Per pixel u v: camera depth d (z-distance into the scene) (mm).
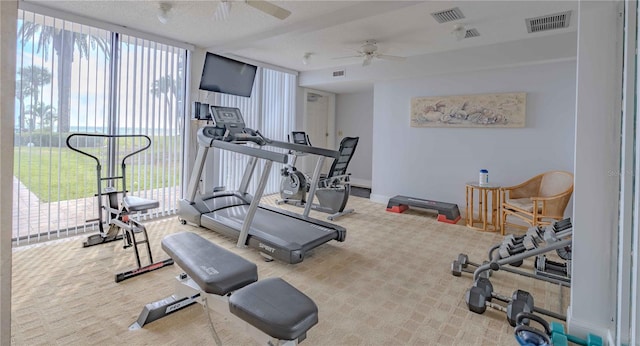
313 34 3857
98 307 2127
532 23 3445
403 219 4523
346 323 2029
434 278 2678
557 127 4012
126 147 3852
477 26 3545
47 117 3232
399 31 3717
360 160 7367
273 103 5828
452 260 3061
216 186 4977
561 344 1676
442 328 1996
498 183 4426
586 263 1799
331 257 3109
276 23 3637
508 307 2027
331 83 5934
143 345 1768
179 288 2043
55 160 3320
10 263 712
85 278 2527
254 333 1479
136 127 3943
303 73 6223
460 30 3469
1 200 689
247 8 3219
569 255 2570
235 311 1320
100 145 3637
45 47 3193
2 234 696
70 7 3199
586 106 1753
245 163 5426
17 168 3080
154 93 4109
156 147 4160
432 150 4969
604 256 1757
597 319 1782
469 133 4629
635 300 1288
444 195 4891
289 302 1328
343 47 4465
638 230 1272
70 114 3396
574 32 3688
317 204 5211
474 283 2387
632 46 1440
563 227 2574
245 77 5102
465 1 2910
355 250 3299
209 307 1701
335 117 7641
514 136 4293
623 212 1497
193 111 4059
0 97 675
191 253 1843
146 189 4090
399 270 2828
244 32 3932
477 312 2150
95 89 3570
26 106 3100
